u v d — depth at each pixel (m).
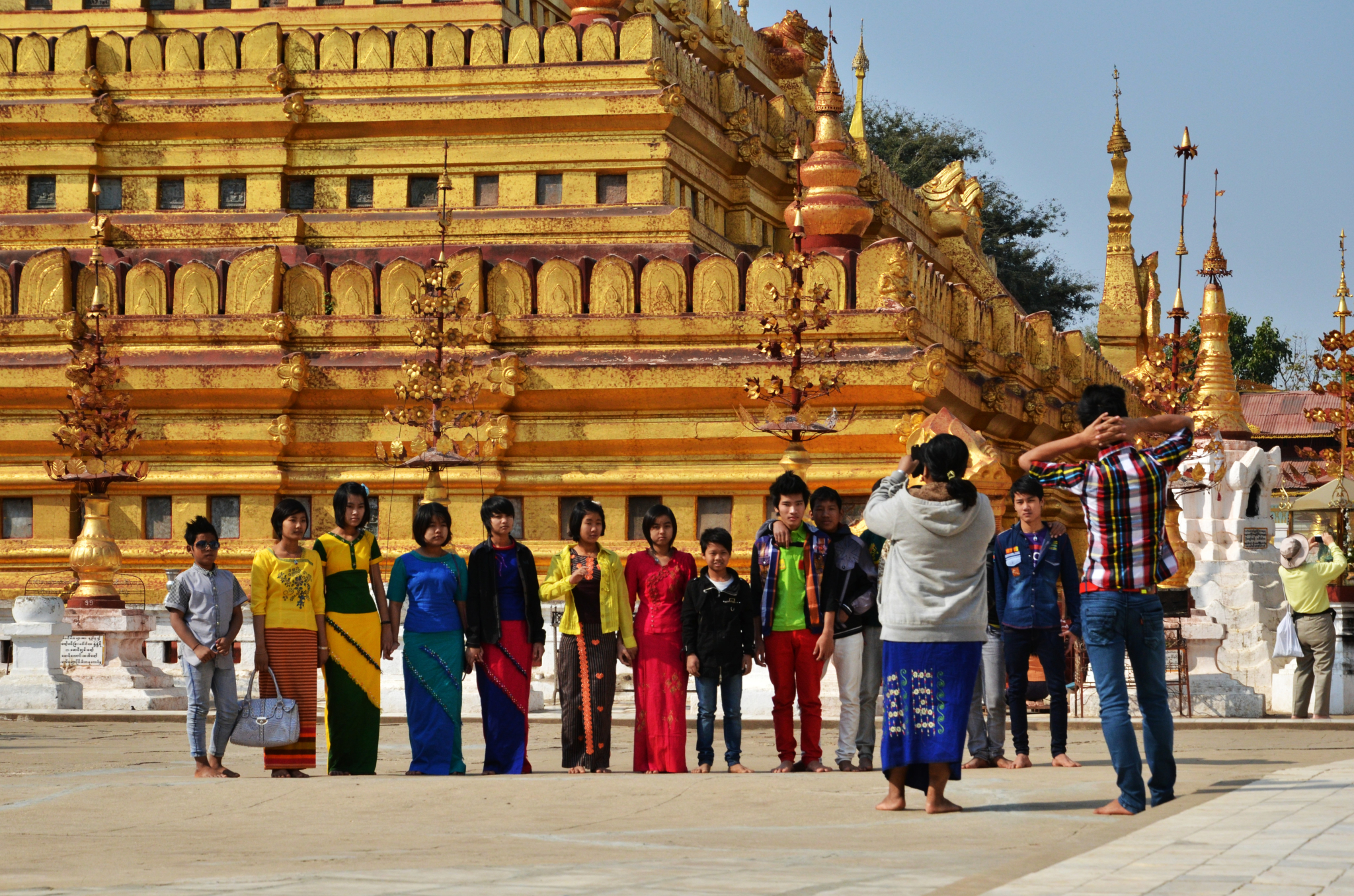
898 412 29.53
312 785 12.42
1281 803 9.93
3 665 28.64
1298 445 63.91
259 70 34.75
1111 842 8.38
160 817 10.76
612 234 33.09
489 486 30.73
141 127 34.91
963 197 48.25
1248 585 28.05
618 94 33.28
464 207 34.06
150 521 31.73
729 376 29.86
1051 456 10.39
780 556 14.06
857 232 31.83
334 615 14.17
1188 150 43.69
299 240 33.97
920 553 10.27
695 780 12.56
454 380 27.50
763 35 45.78
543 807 10.91
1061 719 14.15
